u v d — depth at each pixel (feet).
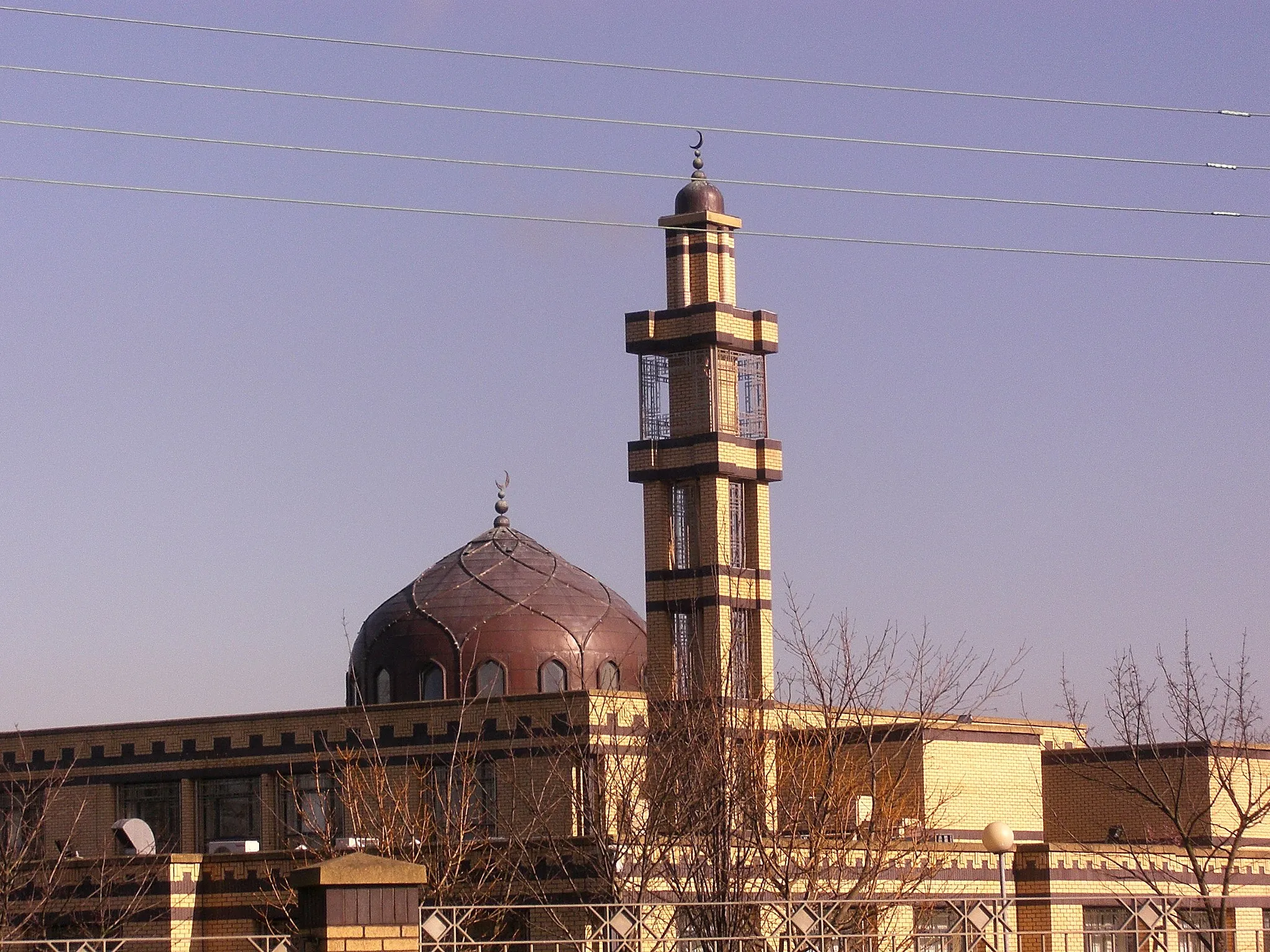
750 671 165.99
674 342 179.01
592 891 140.26
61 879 155.74
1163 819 193.16
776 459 180.65
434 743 167.73
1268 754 199.41
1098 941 163.02
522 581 183.11
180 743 177.58
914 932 128.98
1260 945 172.55
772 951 123.44
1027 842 182.50
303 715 173.47
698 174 181.78
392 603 185.68
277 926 147.84
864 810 158.51
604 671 180.86
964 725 184.03
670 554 179.22
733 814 131.03
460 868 138.92
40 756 182.91
